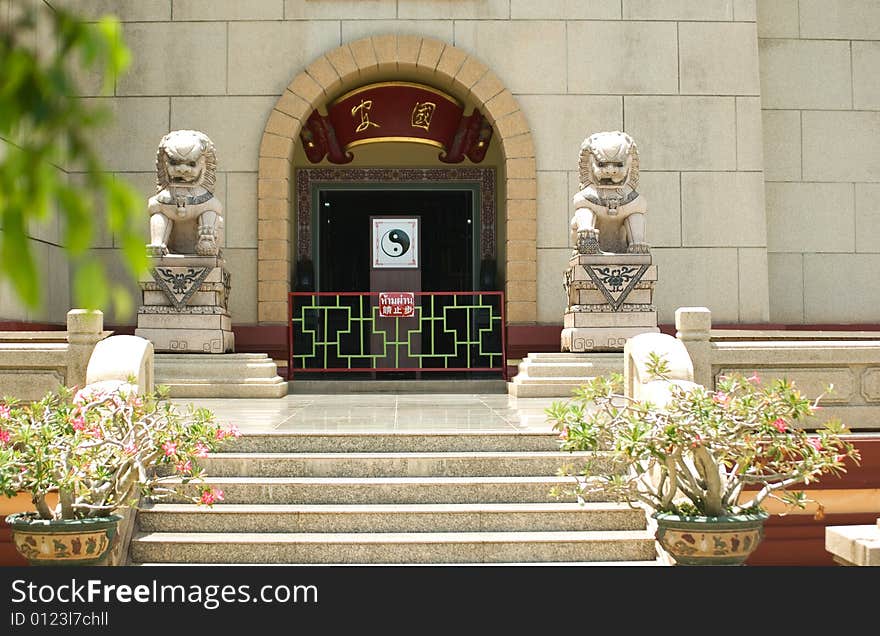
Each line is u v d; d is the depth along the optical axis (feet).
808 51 42.14
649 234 39.68
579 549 18.44
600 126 39.78
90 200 3.36
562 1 39.96
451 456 20.88
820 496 22.33
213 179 34.83
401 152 45.50
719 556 16.38
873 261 41.75
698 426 16.28
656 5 40.06
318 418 26.04
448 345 45.55
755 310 39.73
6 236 3.17
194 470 17.81
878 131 42.11
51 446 16.34
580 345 34.09
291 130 39.27
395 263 45.68
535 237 39.37
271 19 39.58
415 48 39.32
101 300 3.32
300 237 45.19
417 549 18.33
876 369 23.53
